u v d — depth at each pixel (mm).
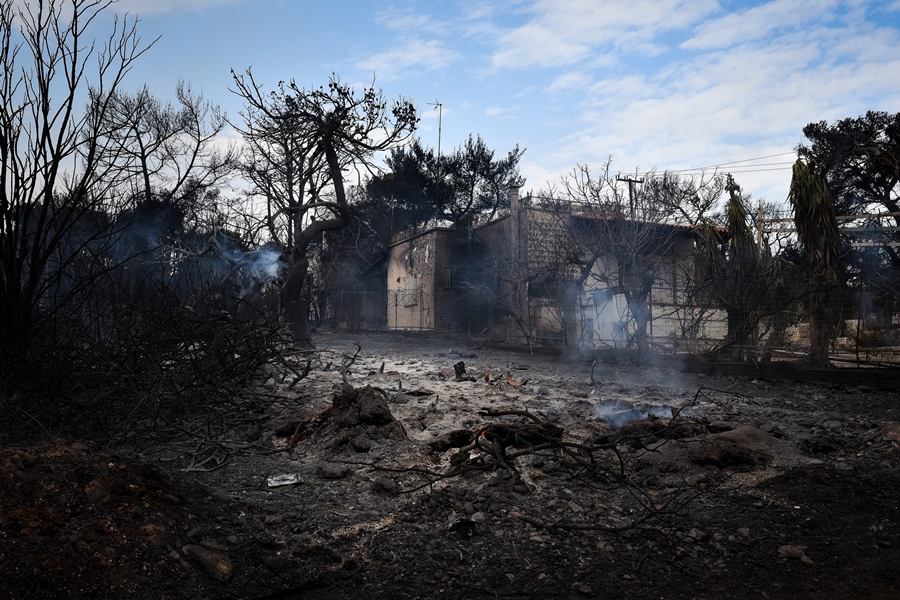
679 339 12602
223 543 3391
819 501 4480
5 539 2844
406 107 16344
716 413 7523
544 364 12961
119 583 2869
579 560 3557
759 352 11414
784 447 5734
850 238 16078
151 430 5535
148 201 17281
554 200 16688
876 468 5223
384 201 33344
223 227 16578
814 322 10867
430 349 16344
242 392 7414
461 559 3508
